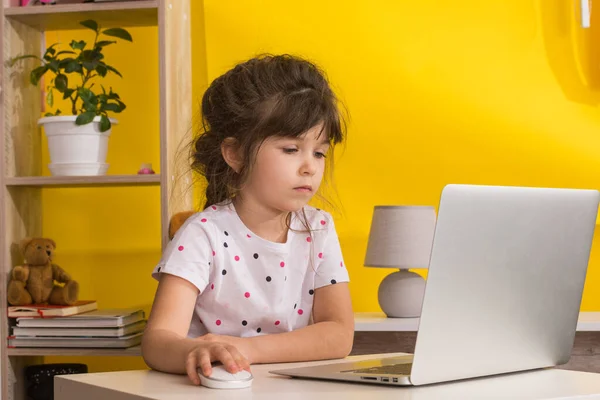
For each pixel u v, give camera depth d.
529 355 1.01
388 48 2.62
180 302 1.25
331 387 0.89
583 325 2.13
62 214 2.68
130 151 2.66
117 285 2.67
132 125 2.66
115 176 2.21
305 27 2.64
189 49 2.52
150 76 2.66
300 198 1.27
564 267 1.03
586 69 2.57
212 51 2.65
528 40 2.59
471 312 0.91
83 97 2.27
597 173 2.57
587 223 1.04
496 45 2.60
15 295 2.23
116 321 2.18
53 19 2.38
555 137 2.59
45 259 2.26
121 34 2.33
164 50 2.20
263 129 1.25
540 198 0.96
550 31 2.58
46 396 2.31
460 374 0.92
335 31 2.63
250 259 1.37
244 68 1.36
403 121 2.62
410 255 2.30
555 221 0.99
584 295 2.55
